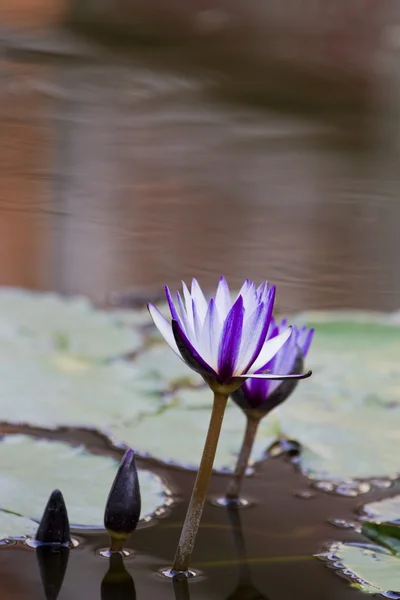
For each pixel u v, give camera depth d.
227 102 6.92
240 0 9.51
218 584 2.39
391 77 8.10
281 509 2.52
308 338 2.48
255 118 6.61
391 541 2.46
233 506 2.53
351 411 2.73
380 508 2.53
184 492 2.54
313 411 2.72
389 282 3.71
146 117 6.26
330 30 9.05
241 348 2.32
